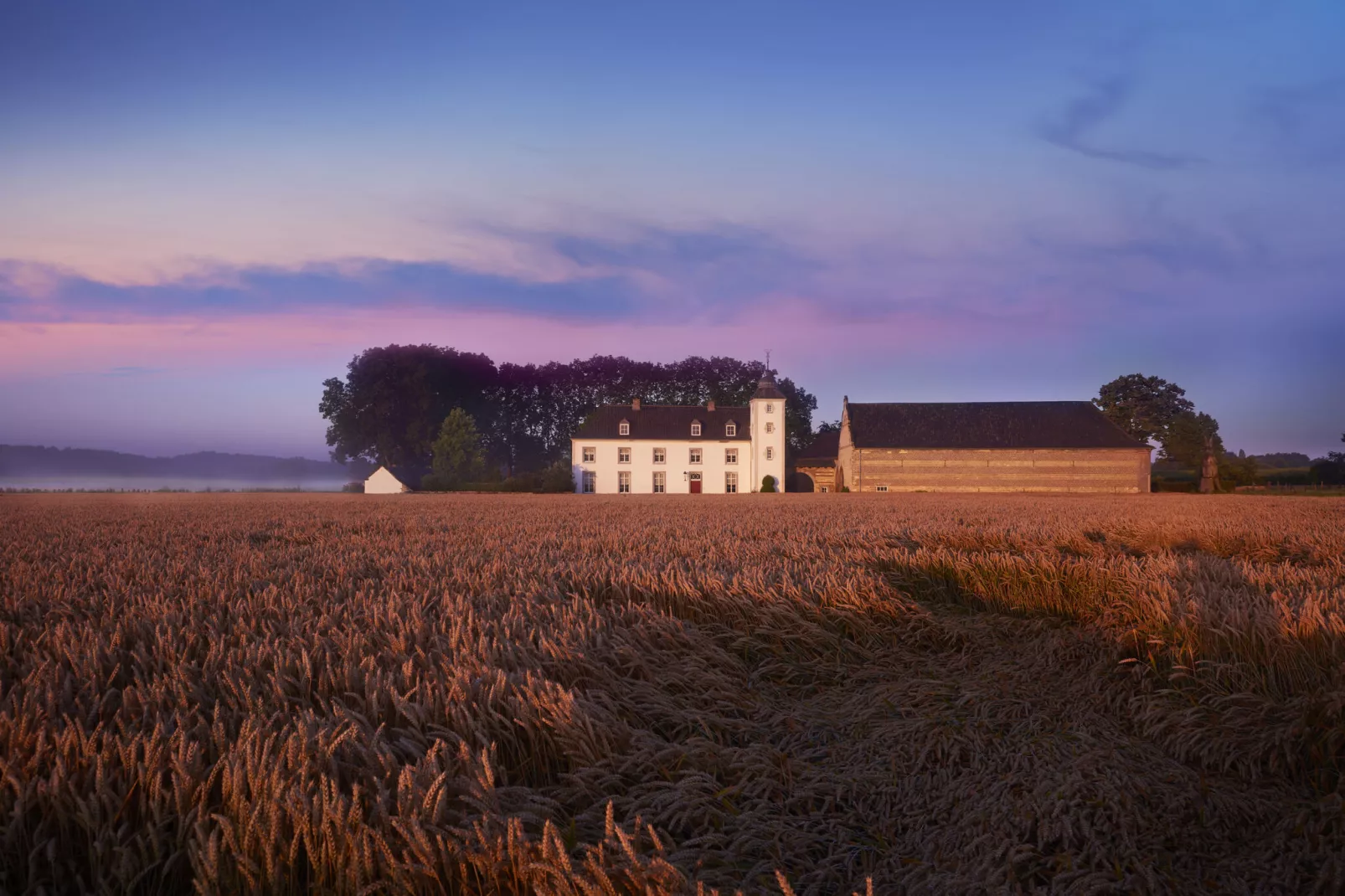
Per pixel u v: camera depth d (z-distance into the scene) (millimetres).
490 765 2633
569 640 4473
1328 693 3607
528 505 29406
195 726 2859
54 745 2609
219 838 2209
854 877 2713
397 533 13594
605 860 2232
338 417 84375
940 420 72438
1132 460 67938
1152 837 2867
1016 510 23672
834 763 3664
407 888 2072
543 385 96188
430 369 84188
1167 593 5402
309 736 2695
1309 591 5738
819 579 6766
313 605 5535
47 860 2203
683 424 74500
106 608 5371
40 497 37156
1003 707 4328
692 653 4887
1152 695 4250
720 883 2461
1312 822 2873
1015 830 2930
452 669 3559
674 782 3109
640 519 18234
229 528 14883
